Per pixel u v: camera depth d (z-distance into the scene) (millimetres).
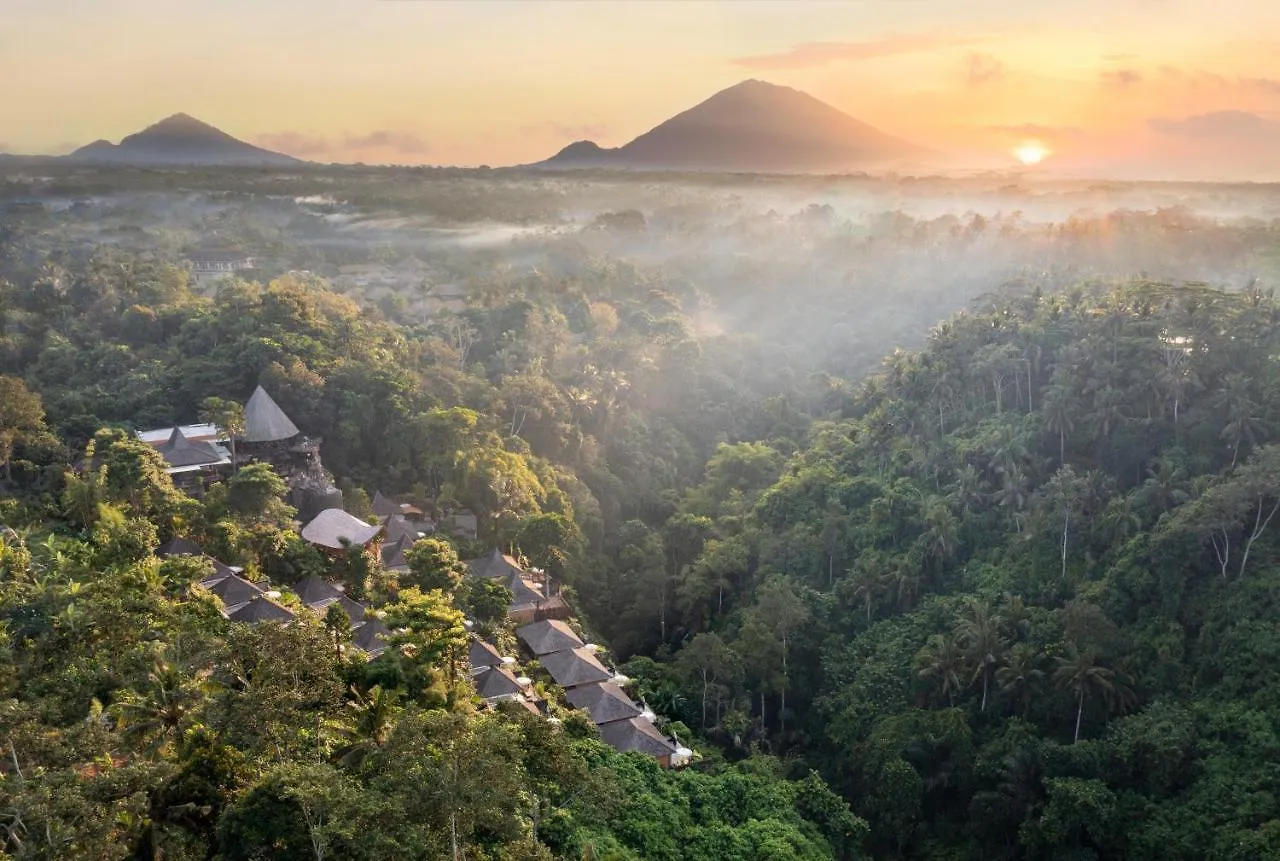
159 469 94562
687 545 126375
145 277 164375
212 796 47375
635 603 115438
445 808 43656
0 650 54438
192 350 132000
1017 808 77750
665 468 149125
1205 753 75750
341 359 131500
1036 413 109938
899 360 143125
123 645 55688
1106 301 123750
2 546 72875
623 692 85625
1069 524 96062
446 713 51312
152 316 142375
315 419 120562
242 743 49562
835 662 98688
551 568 109875
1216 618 84062
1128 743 77562
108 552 73812
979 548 102625
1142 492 94000
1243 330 103062
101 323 145750
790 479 124812
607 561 123000
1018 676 84062
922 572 102188
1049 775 78000
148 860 44438
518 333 172625
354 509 107500
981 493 105062
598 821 59531
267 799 43938
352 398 123250
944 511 101750
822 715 94500
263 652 53031
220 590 76625
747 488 137875
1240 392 97312
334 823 41438
